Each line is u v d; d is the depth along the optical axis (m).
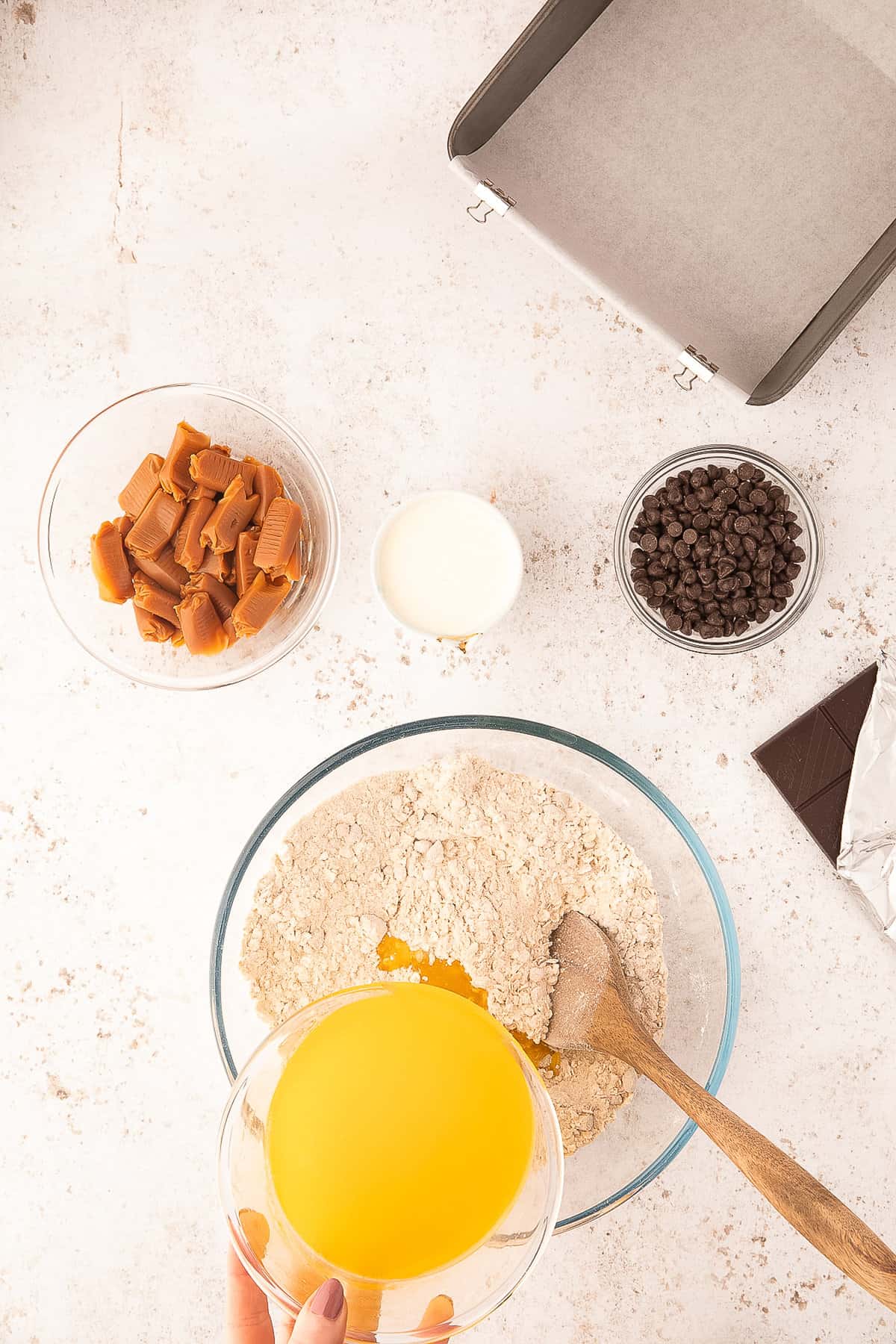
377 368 0.79
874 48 0.73
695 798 0.79
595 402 0.79
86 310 0.80
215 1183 0.79
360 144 0.79
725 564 0.74
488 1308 0.62
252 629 0.75
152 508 0.74
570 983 0.74
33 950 0.80
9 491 0.80
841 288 0.73
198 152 0.79
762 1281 0.78
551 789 0.76
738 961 0.74
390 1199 0.60
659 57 0.74
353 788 0.76
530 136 0.75
